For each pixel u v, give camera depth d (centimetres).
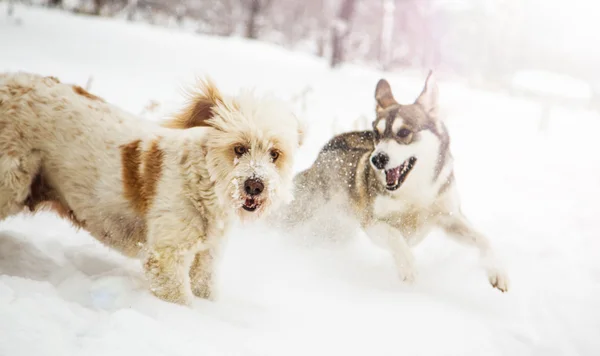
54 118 395
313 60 2227
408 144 548
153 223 388
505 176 897
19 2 2345
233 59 1738
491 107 1688
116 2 3127
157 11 3369
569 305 484
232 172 380
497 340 416
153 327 312
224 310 398
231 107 391
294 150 412
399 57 3575
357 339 383
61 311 307
